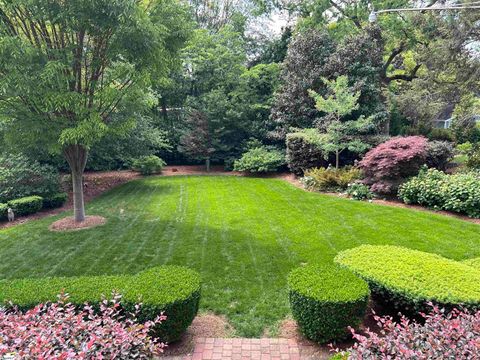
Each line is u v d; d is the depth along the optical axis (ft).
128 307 9.43
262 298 12.53
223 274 14.57
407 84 48.26
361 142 31.96
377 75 37.78
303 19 46.85
